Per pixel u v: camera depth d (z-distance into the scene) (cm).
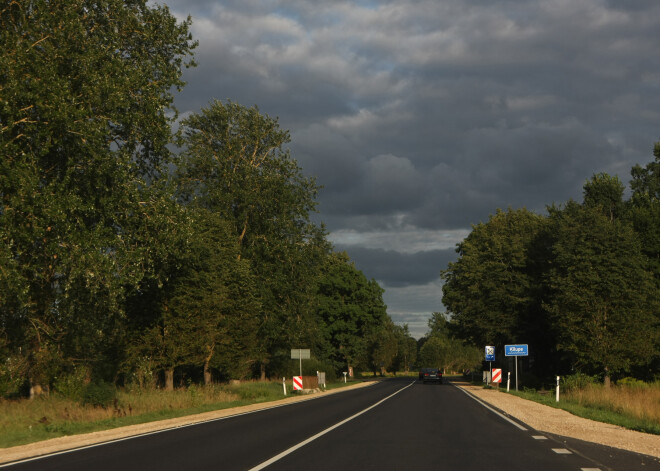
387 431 1617
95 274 2222
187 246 2819
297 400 3412
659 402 2675
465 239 7369
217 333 3494
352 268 8106
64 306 2475
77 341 2703
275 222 4716
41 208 2091
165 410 2434
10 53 2125
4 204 2100
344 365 8256
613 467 1038
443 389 4700
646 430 1750
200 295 3319
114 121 2381
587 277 4212
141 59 2747
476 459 1121
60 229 2167
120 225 2564
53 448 1379
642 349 4084
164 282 3244
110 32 2609
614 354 4100
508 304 5553
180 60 2869
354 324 8012
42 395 2486
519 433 1584
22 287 2108
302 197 4856
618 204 6469
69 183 2386
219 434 1580
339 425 1789
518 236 5859
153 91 2627
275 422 1925
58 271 2336
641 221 5088
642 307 4231
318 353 7788
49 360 2533
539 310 5591
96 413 2170
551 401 3119
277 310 4781
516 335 5584
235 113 4866
